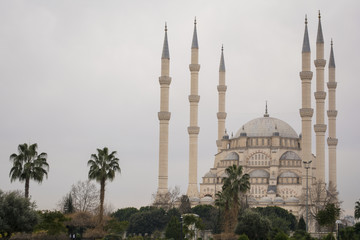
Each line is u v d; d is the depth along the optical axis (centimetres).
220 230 16938
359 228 15162
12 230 11025
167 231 15338
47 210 13450
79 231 14675
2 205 10806
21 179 12262
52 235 13125
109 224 14738
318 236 19600
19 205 11038
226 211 14812
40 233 13162
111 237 13950
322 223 14962
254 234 13512
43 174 12550
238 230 13600
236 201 14638
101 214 13638
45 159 12606
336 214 15038
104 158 13150
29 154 12394
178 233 15288
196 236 18325
